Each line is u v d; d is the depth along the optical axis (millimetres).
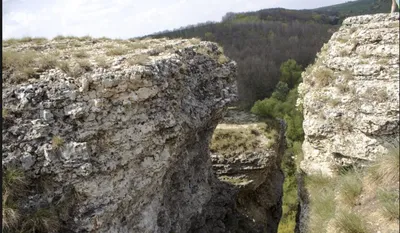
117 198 8719
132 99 8992
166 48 12375
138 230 10125
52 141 7754
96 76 8328
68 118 8047
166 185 12016
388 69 8797
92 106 8242
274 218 22328
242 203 19656
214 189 16984
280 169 25625
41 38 12898
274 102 41281
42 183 7809
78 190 7938
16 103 7770
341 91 9766
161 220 11461
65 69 8508
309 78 11727
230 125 22000
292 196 26875
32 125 7730
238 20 102812
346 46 10133
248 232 17844
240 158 19312
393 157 7586
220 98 14133
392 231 6504
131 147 9078
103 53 10633
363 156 9039
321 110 10172
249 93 50875
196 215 14039
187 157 13492
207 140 15906
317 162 10914
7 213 7117
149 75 9344
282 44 66250
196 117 12320
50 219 7582
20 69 8234
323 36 68688
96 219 8062
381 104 8531
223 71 14859
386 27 9500
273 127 22141
